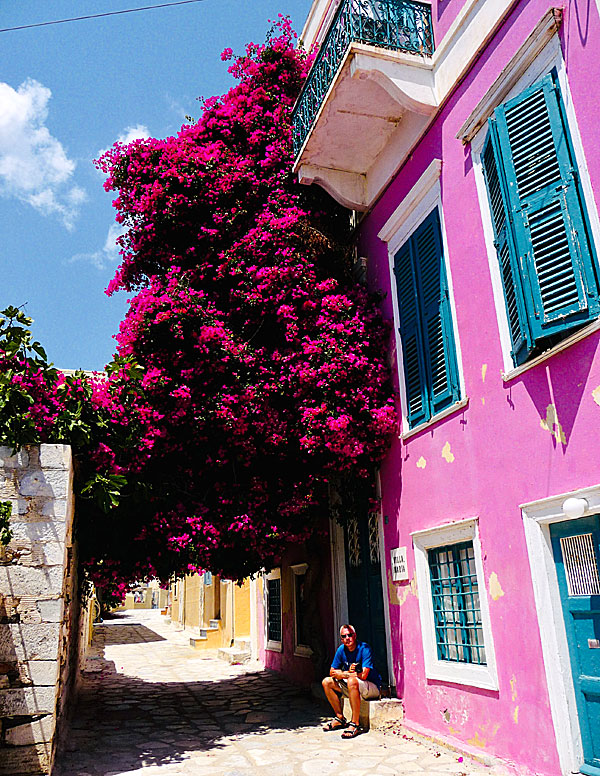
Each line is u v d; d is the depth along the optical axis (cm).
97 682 1230
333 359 771
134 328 764
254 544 794
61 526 591
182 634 2534
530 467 523
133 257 895
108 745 692
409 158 780
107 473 702
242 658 1501
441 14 725
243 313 809
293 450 818
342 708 762
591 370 460
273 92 961
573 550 483
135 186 872
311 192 909
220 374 772
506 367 564
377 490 825
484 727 560
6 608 559
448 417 659
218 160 879
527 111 536
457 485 634
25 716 543
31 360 662
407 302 776
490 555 568
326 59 786
